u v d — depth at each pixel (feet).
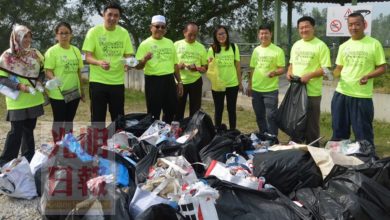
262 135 17.49
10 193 14.07
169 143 15.29
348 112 16.92
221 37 20.35
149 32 54.60
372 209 11.02
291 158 13.05
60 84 16.52
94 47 17.53
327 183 12.03
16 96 15.64
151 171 12.80
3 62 15.53
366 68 16.29
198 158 14.55
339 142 15.61
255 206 11.38
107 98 18.10
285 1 51.55
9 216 13.05
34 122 16.69
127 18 56.34
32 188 14.37
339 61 17.13
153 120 18.19
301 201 11.76
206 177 12.49
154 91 19.13
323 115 28.43
